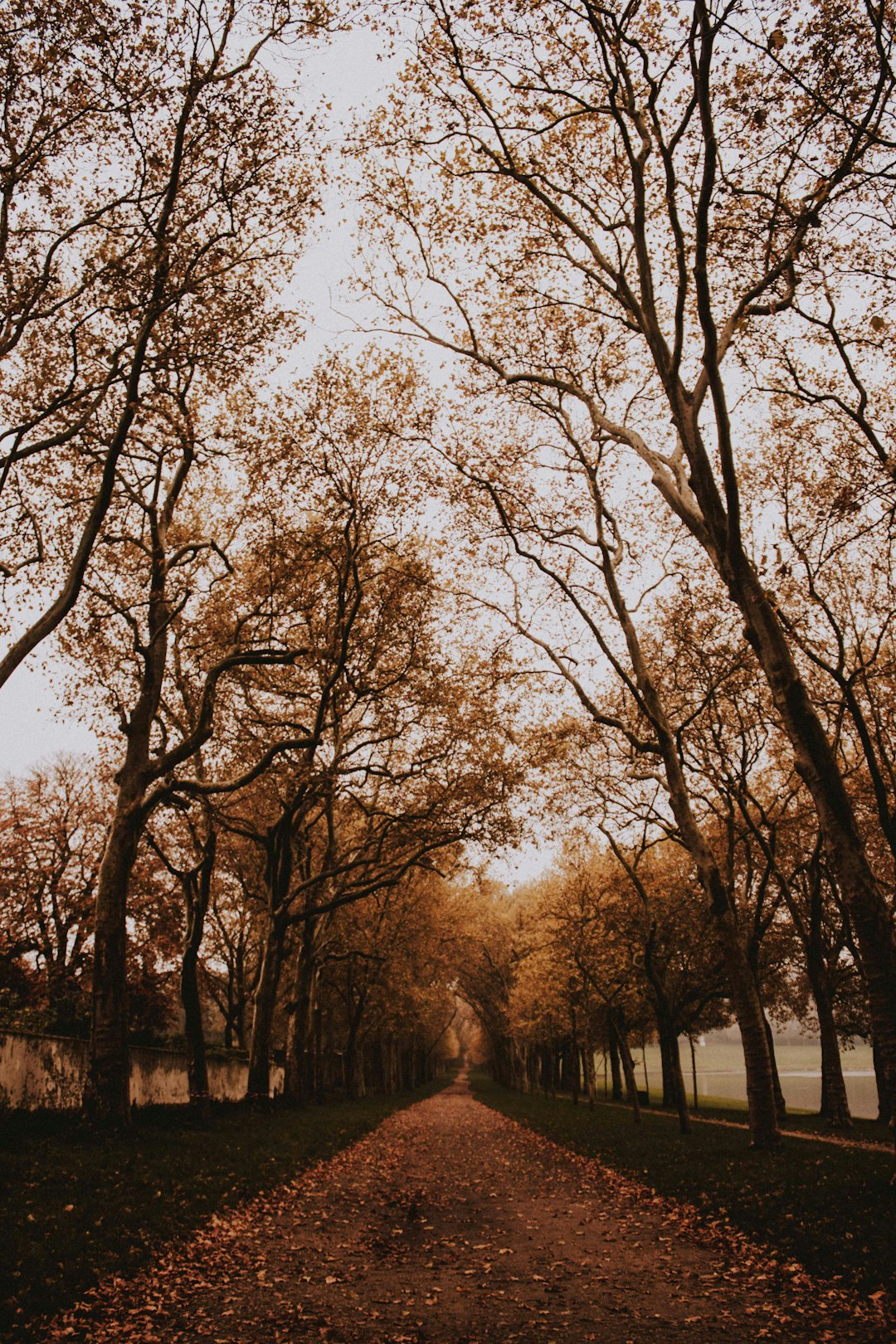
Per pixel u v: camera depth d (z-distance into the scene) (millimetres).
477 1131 31766
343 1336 7426
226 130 14633
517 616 23359
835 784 10719
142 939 36594
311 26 13883
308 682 26672
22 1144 13594
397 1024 55906
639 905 32031
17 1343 6816
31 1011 25312
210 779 26516
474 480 20703
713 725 25375
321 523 23172
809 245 14320
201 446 17875
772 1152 17156
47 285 15180
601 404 20484
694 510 14164
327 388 20797
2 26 13047
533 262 17469
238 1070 31922
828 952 33969
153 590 19781
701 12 10031
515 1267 9938
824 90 11742
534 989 40469
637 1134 23641
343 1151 22000
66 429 16328
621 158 15844
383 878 27375
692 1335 7367
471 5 13148
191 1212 11750
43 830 38469
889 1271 8500
